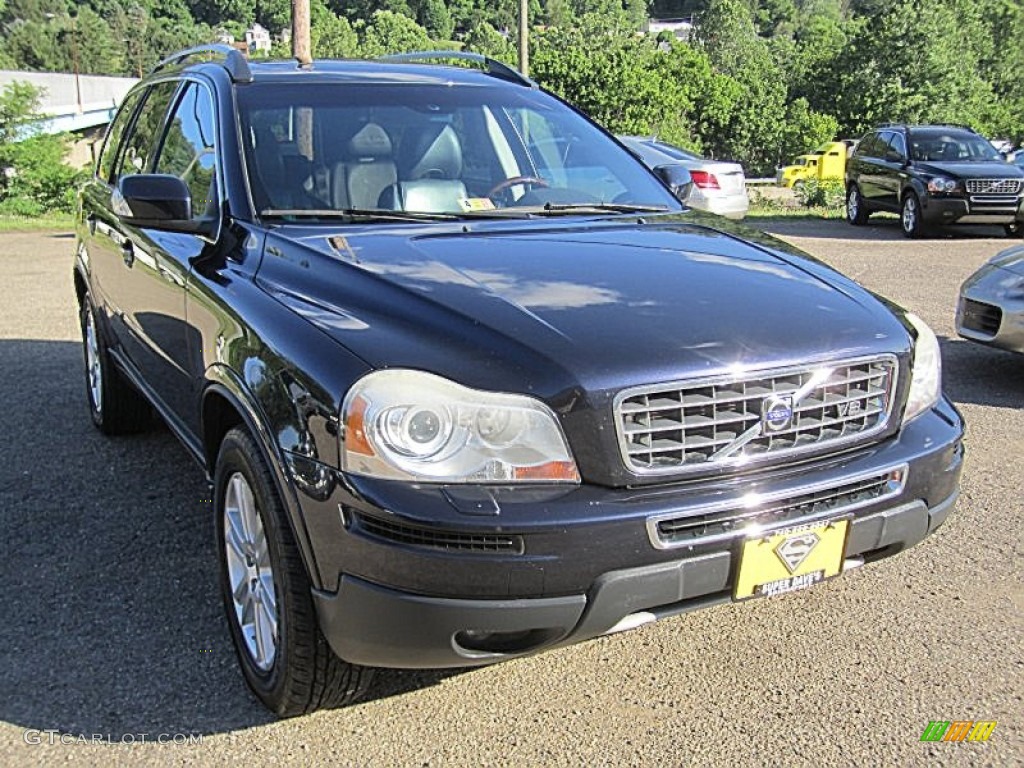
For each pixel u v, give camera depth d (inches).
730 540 105.0
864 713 120.7
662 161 545.0
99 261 204.4
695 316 113.0
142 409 215.9
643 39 2167.8
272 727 117.7
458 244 132.0
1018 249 278.4
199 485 191.8
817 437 112.7
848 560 115.5
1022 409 245.6
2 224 647.1
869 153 704.4
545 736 116.4
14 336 317.7
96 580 153.3
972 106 2253.9
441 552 96.7
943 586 152.3
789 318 116.0
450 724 118.6
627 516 100.0
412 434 98.8
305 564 106.8
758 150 2150.6
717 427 106.4
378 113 161.9
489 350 103.8
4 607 144.8
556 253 130.3
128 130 210.2
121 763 111.0
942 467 121.1
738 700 123.6
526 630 99.8
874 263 496.1
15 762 111.0
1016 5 2891.2
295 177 148.2
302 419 105.2
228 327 126.0
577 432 101.1
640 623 104.8
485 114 170.2
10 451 210.5
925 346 127.9
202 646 135.1
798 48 3385.8
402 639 99.6
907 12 2213.3
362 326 109.3
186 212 144.8
